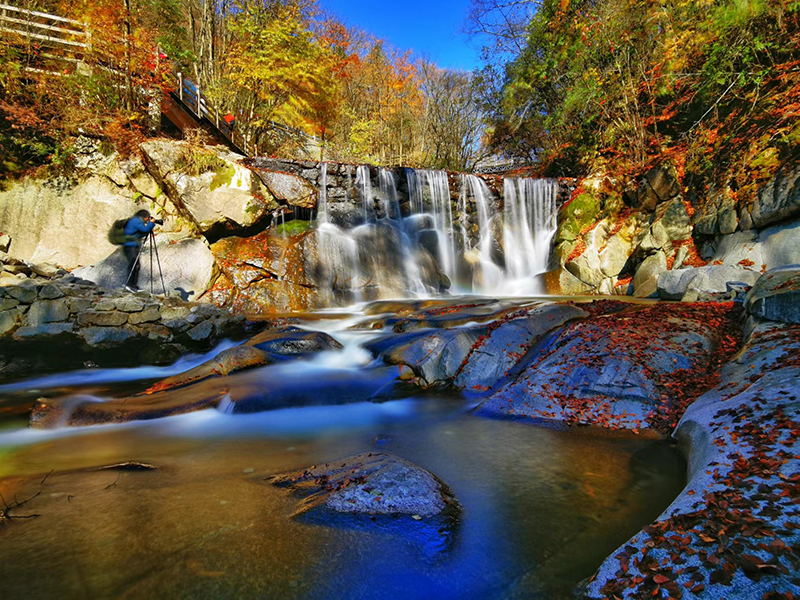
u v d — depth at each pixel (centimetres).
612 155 1627
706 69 1326
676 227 1246
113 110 1312
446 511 303
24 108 1178
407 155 2855
